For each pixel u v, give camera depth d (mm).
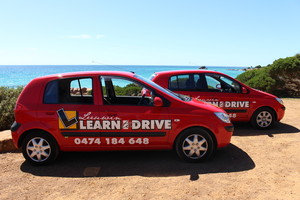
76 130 4312
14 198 3418
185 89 6664
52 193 3527
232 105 6621
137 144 4391
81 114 4285
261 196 3324
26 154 4422
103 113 4289
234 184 3668
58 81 4461
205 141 4406
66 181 3893
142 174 4078
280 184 3648
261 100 6645
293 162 4477
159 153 5051
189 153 4449
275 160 4582
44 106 4328
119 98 5461
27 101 4375
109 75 4496
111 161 4676
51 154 4422
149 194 3430
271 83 14664
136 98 5480
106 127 4301
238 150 5145
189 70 6906
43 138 4371
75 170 4297
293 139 5871
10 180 3953
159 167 4340
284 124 7434
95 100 4367
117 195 3426
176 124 4328
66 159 4797
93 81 4445
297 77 14656
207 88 6672
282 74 14938
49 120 4285
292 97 13969
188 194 3402
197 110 4391
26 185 3783
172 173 4082
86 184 3777
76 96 4512
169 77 6754
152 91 4469
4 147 5254
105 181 3859
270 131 6633
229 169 4203
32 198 3406
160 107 4348
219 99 6594
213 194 3391
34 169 4355
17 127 4324
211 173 4051
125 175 4059
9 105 7293
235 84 6715
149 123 4316
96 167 4406
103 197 3383
